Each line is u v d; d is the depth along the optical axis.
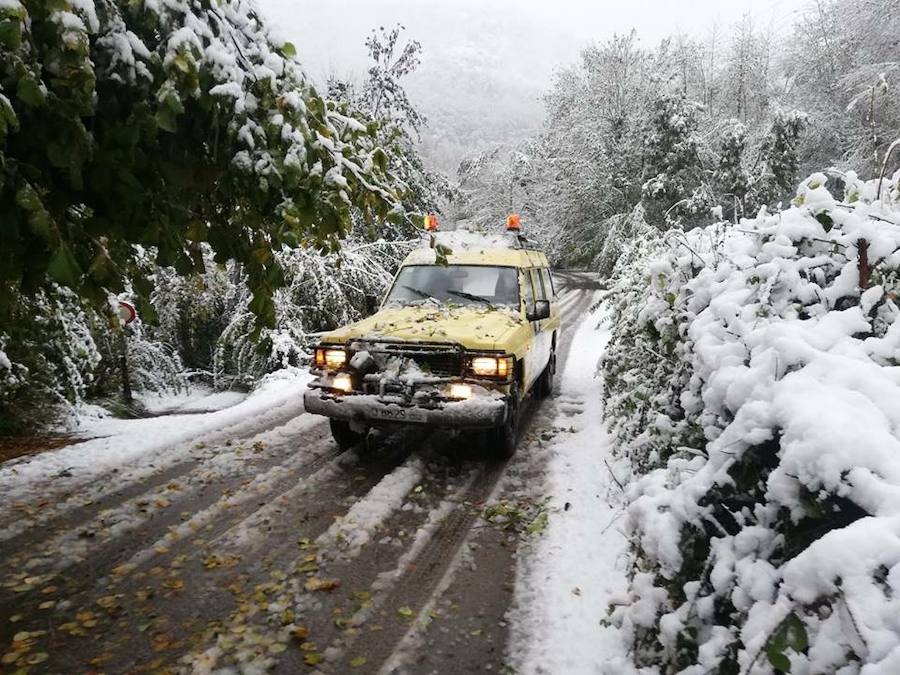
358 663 2.84
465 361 5.00
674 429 3.06
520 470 5.38
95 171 2.95
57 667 2.80
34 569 3.69
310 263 11.44
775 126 21.47
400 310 6.17
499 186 37.34
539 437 6.36
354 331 5.41
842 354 2.10
